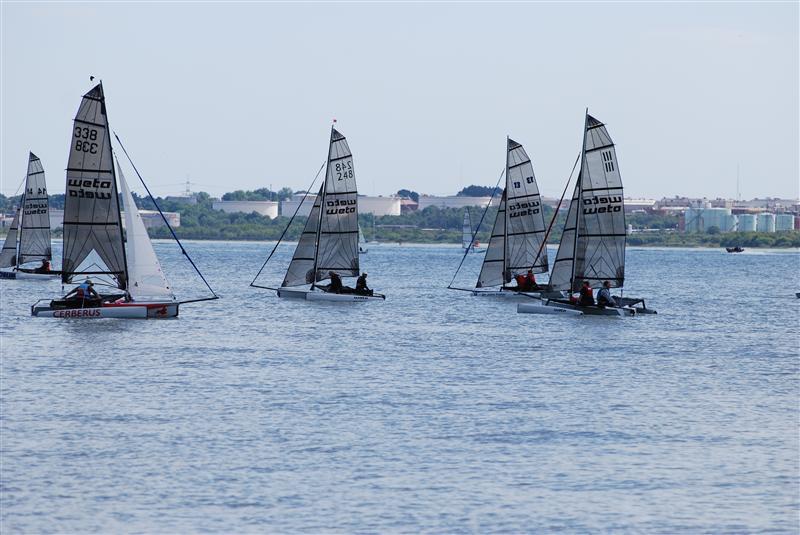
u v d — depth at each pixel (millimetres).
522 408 126625
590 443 109250
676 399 133875
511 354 174375
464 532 83062
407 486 93625
